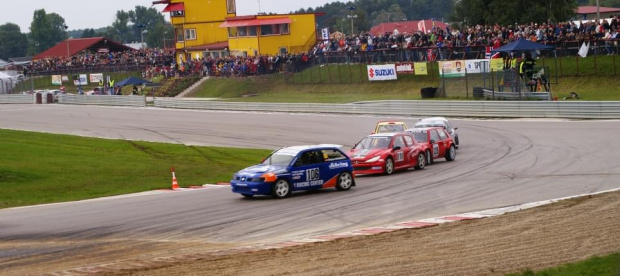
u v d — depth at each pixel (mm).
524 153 38344
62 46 156875
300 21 110938
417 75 77000
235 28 111938
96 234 21656
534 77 59000
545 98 56688
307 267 15789
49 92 101438
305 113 69562
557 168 32281
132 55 118875
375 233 19906
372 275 14805
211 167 40344
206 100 83500
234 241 20016
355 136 52375
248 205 26328
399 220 22250
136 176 37188
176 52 122875
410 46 78125
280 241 19594
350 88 81562
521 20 94500
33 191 32844
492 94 60531
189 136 58031
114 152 47906
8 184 34156
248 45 110125
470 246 17391
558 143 41094
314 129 57438
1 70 152500
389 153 33531
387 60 80562
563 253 16156
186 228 22172
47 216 25875
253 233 21062
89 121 73750
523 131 47719
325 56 88438
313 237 19953
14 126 72188
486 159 37250
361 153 33688
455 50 73375
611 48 65062
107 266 16797
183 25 121875
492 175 31250
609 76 63656
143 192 32406
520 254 16266
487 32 71500
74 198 31031
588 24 66875
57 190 33219
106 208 27297
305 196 28109
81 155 45344
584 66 65875
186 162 42719
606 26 65688
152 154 46906
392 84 78562
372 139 34844
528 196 25359
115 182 35312
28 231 22672
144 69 112250
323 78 86062
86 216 25359
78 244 20172
